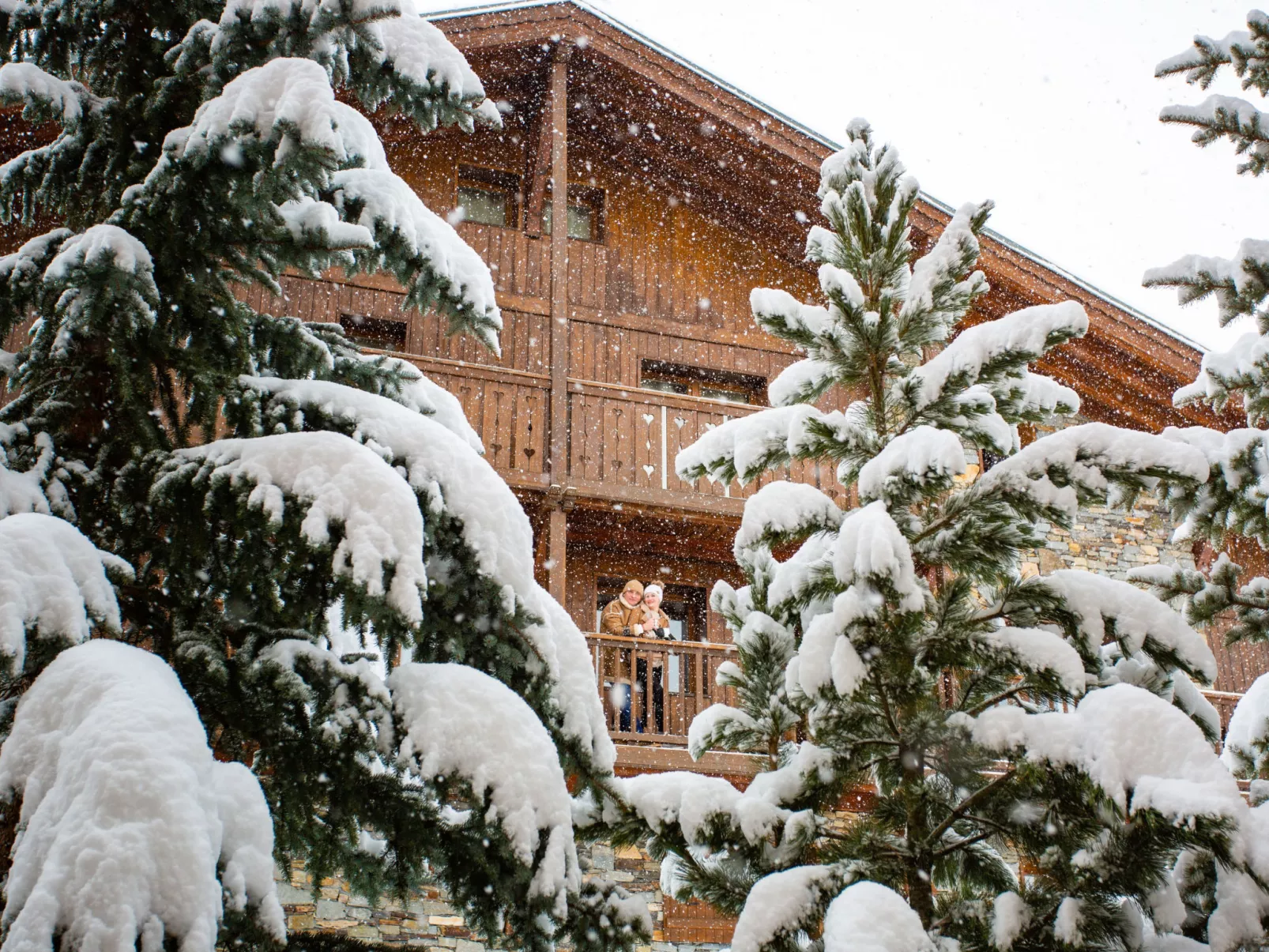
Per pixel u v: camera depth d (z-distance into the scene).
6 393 9.35
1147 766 3.24
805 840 3.97
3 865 3.43
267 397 4.65
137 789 3.04
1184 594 5.04
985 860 4.26
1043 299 13.91
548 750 3.97
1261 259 4.95
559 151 13.04
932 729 3.87
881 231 4.66
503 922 4.51
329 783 4.34
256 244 4.80
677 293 14.16
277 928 3.34
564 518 11.77
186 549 4.25
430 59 4.99
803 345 4.64
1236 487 4.64
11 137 11.19
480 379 11.87
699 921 9.91
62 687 3.34
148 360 4.71
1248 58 5.16
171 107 4.89
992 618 4.12
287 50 4.40
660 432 12.38
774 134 13.79
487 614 4.50
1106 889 3.58
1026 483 4.00
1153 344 13.80
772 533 4.35
